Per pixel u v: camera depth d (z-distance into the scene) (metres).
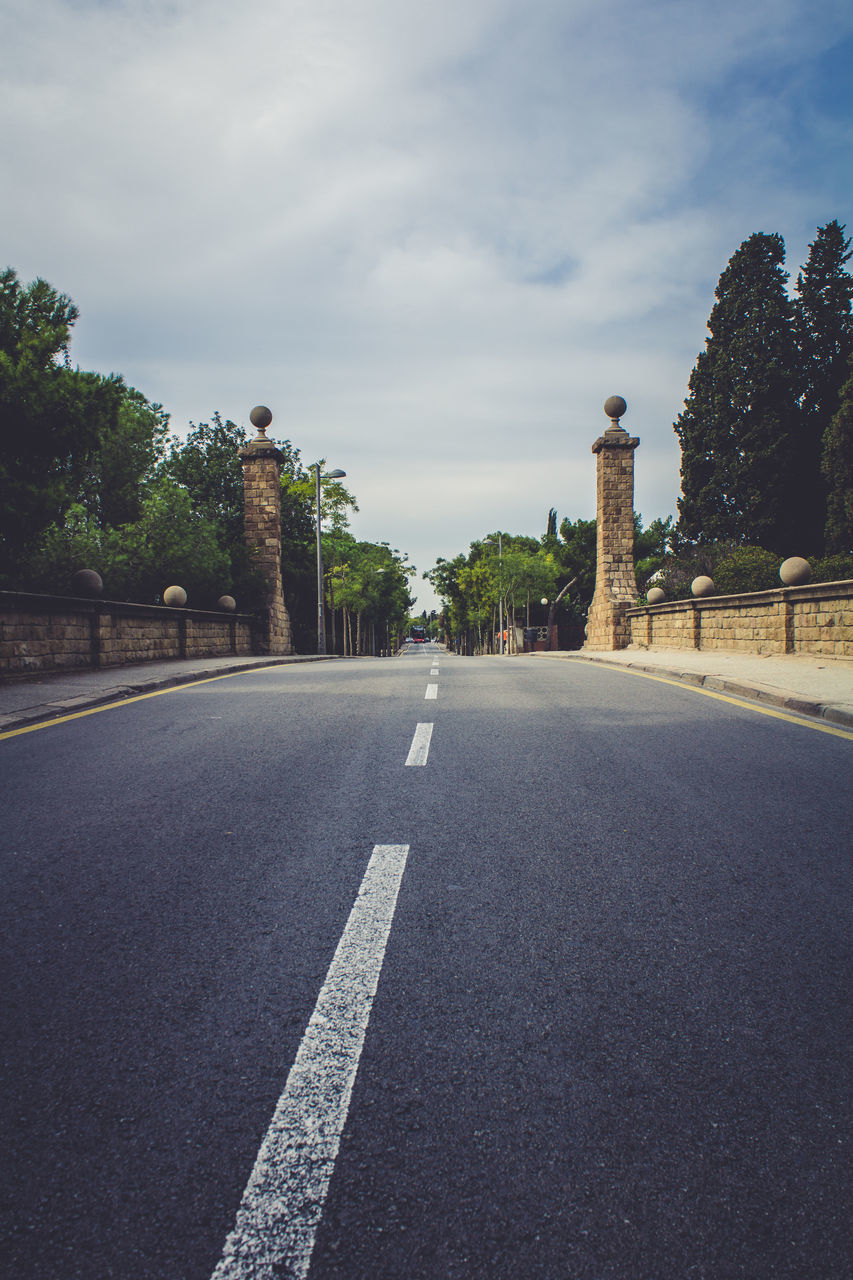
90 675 13.07
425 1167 1.80
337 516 51.06
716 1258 1.57
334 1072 2.15
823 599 13.12
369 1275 1.53
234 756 6.21
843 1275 1.53
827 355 36.62
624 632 26.61
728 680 10.38
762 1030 2.34
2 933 3.06
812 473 36.44
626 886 3.45
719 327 38.78
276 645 30.00
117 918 3.18
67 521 27.55
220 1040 2.32
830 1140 1.89
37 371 14.27
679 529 40.00
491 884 3.48
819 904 3.24
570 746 6.44
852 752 6.13
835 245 36.53
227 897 3.38
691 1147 1.87
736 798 4.82
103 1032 2.37
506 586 64.00
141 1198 1.73
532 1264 1.55
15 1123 1.97
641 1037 2.31
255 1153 1.86
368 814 4.55
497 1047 2.26
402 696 9.89
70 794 5.13
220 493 38.78
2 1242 1.61
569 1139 1.89
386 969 2.72
